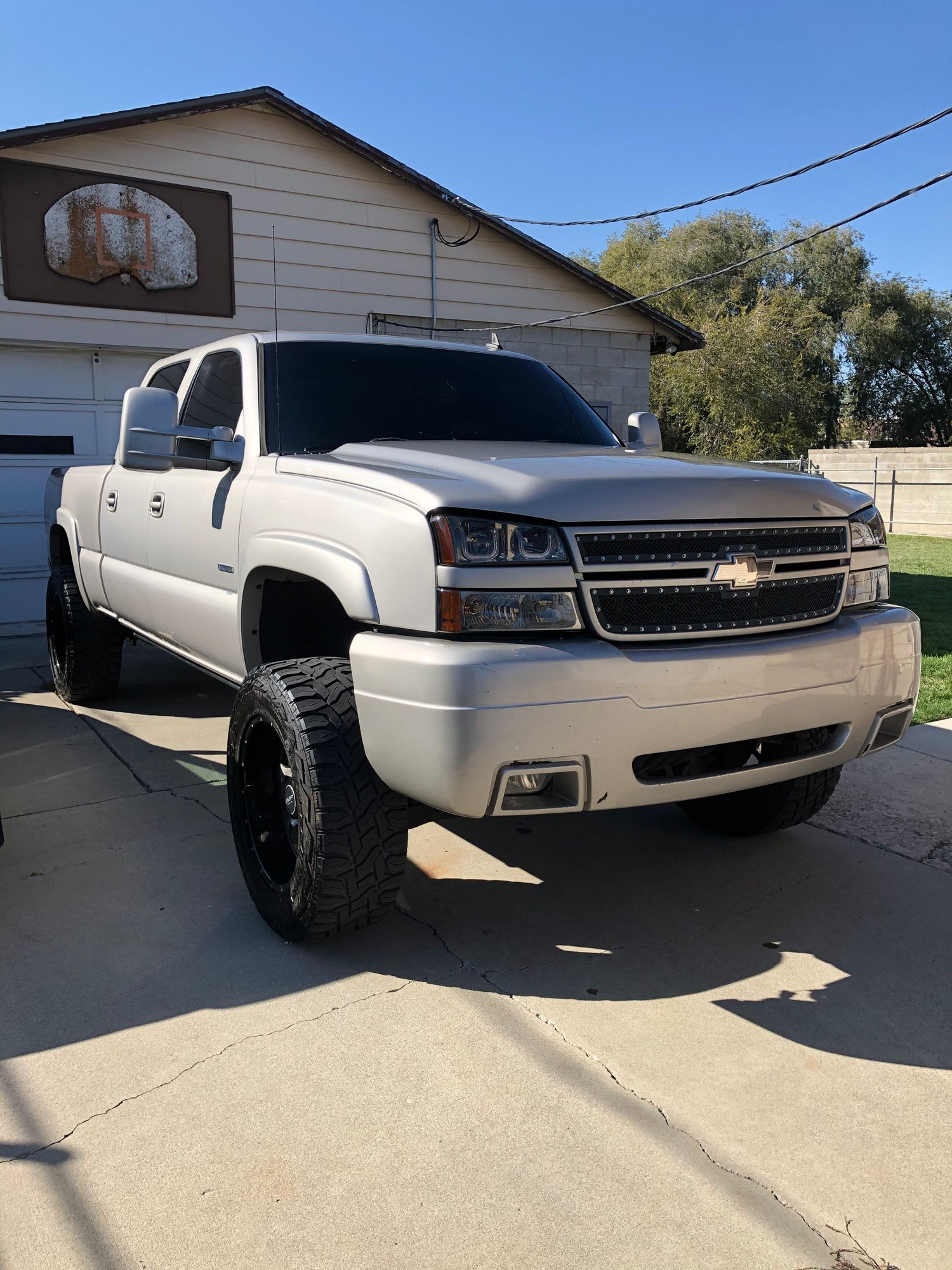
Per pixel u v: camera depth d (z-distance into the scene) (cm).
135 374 902
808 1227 185
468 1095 223
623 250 4094
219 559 351
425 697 235
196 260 905
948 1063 239
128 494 460
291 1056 237
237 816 311
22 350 850
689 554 259
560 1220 186
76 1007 258
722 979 278
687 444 3300
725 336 3106
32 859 356
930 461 2191
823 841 382
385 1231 183
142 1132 209
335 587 267
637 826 400
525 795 251
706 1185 196
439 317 1048
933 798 430
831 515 290
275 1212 187
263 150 930
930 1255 179
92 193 850
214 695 619
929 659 721
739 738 262
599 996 267
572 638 246
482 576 238
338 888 268
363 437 351
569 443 384
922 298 3922
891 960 289
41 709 584
